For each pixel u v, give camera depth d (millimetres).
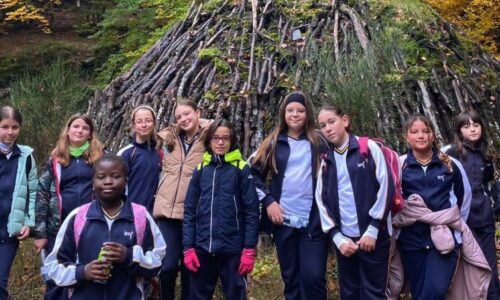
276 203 3650
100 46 13969
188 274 3889
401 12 6945
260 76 5988
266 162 3707
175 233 3857
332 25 6684
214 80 6164
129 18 13062
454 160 3562
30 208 3895
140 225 2918
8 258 3758
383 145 3504
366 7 6980
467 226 3570
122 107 6465
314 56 6168
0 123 3783
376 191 3408
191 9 7742
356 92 5312
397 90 5762
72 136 3857
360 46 6156
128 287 2871
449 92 6176
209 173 3627
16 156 3865
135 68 7172
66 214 3795
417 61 6301
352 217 3422
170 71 6504
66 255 2916
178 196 3852
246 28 6820
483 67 7164
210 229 3564
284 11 6984
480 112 6383
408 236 3543
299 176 3615
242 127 5648
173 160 3955
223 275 3617
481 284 3496
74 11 17625
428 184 3492
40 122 7523
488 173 4051
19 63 13719
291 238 3648
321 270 3529
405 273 3643
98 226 2887
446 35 7078
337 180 3467
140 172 3963
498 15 9453
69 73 8883
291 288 3686
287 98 3688
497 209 4145
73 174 3812
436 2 9773
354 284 3529
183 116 3930
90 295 2854
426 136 3496
